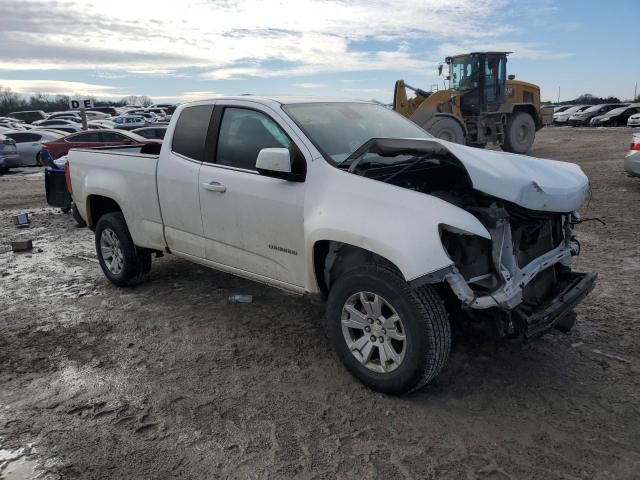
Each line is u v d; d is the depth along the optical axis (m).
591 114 40.53
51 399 3.52
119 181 5.27
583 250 6.54
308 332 4.48
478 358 3.92
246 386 3.63
